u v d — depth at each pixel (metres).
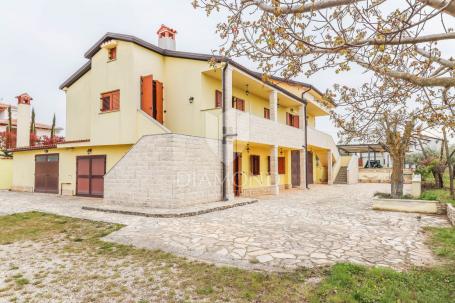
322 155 27.08
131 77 13.25
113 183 11.45
